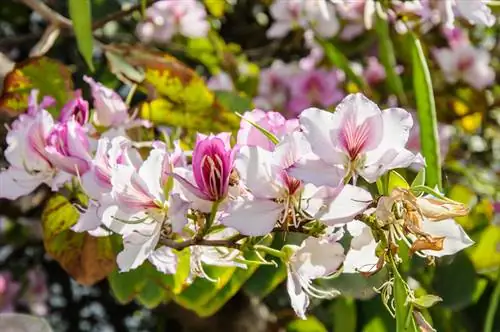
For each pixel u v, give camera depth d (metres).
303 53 2.52
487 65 2.37
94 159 1.16
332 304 1.91
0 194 1.24
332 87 2.25
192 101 1.50
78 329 2.97
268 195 1.09
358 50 2.19
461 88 2.27
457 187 1.72
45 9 1.55
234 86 2.20
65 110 1.29
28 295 2.78
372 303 1.67
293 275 1.12
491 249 1.71
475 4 1.37
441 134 2.17
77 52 2.08
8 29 2.77
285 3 2.15
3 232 2.54
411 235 1.09
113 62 1.52
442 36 2.24
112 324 2.98
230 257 1.16
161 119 1.51
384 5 1.48
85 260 1.41
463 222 1.70
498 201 1.82
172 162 1.15
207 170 1.10
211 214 1.11
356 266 1.11
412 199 1.06
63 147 1.22
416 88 1.35
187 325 1.88
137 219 1.12
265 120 1.13
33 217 1.96
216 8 2.31
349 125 1.07
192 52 2.31
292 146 1.08
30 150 1.24
